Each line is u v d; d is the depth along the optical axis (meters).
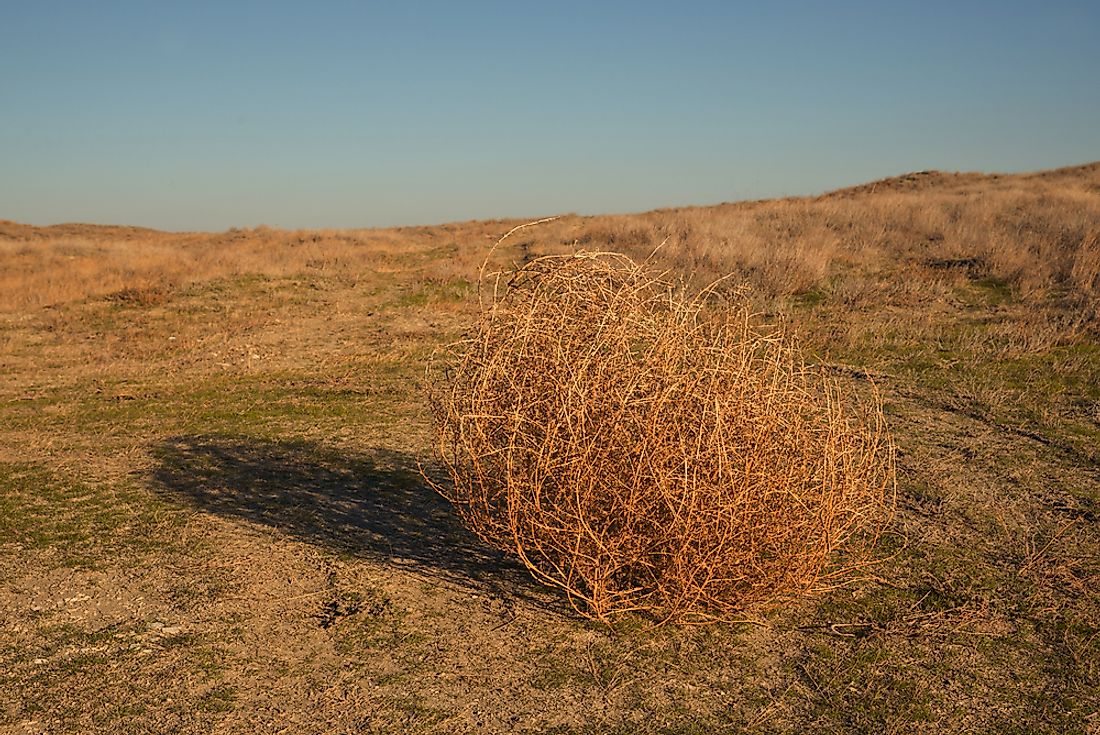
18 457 8.56
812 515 4.83
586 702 4.29
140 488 7.50
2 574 5.70
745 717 4.18
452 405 5.38
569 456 4.64
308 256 24.06
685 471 4.45
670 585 4.74
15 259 26.50
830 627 5.01
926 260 18.08
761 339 5.28
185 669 4.54
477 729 4.07
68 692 4.32
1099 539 6.17
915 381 10.64
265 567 5.82
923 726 4.10
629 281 5.31
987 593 5.40
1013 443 8.32
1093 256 16.06
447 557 5.98
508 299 5.36
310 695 4.32
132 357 14.05
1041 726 4.09
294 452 8.57
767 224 23.42
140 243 34.22
